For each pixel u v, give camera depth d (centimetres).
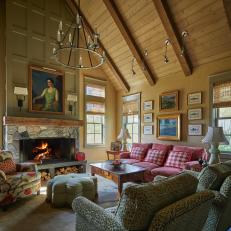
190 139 512
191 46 479
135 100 675
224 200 184
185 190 150
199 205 146
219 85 459
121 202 137
